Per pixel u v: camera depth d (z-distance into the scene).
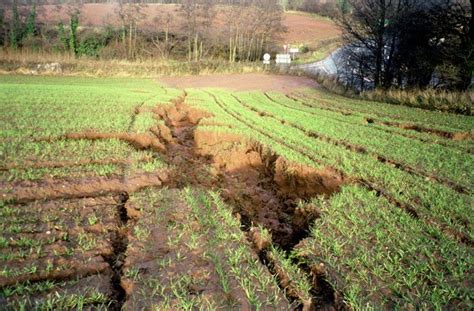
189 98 21.41
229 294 4.25
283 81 34.22
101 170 7.92
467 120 14.27
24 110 13.82
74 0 55.50
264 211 8.02
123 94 20.31
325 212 6.43
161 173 8.26
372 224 5.87
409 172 8.50
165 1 72.31
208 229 5.74
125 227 5.93
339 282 4.49
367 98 22.34
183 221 6.00
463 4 20.91
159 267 4.74
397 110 17.25
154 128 12.33
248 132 12.33
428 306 4.04
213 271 4.68
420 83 24.08
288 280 4.63
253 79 35.50
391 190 7.21
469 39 19.03
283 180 9.20
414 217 6.19
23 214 5.92
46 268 4.55
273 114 16.30
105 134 11.02
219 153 11.28
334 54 55.53
